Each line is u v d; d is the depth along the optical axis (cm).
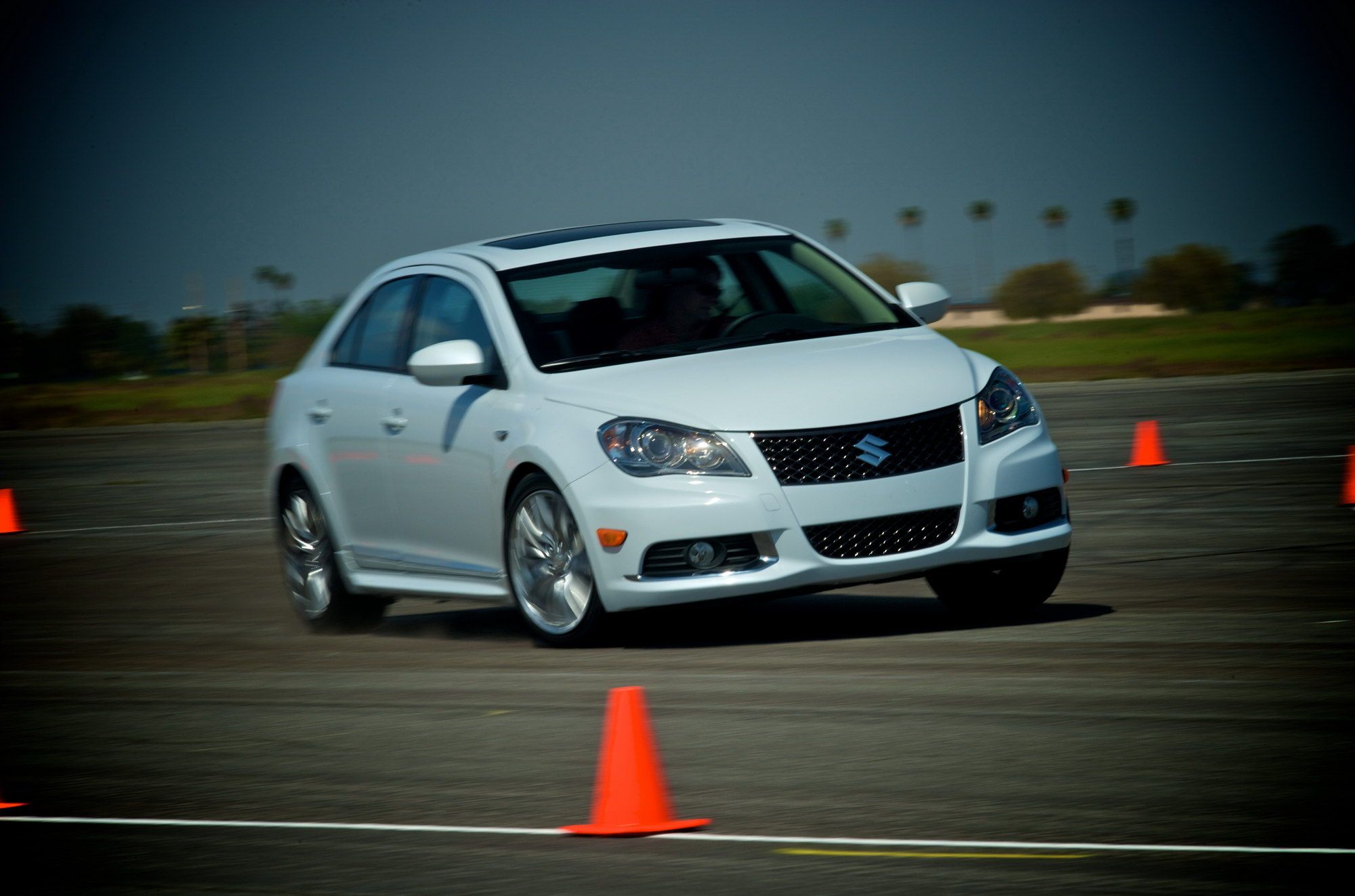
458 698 2080
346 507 2756
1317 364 10538
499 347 2477
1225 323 18050
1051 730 1738
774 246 2694
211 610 3191
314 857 1412
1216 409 7056
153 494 6178
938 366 2352
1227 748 1633
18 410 14775
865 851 1346
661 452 2214
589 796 1572
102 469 7700
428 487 2548
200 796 1669
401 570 2658
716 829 1438
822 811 1477
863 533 2203
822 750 1700
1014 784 1534
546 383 2381
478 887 1299
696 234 2697
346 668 2395
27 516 5603
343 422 2748
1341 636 2217
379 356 2770
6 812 1647
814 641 2350
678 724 1858
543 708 1984
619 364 2403
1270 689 1892
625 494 2211
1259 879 1226
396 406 2627
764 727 1819
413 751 1805
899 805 1483
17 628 3056
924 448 2238
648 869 1326
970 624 2441
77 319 18900
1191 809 1423
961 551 2236
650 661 2238
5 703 2266
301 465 2828
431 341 2645
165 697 2244
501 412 2408
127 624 3036
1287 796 1451
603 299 2528
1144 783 1516
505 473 2372
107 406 14788
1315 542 3191
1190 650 2152
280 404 2945
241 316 18175
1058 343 16150
